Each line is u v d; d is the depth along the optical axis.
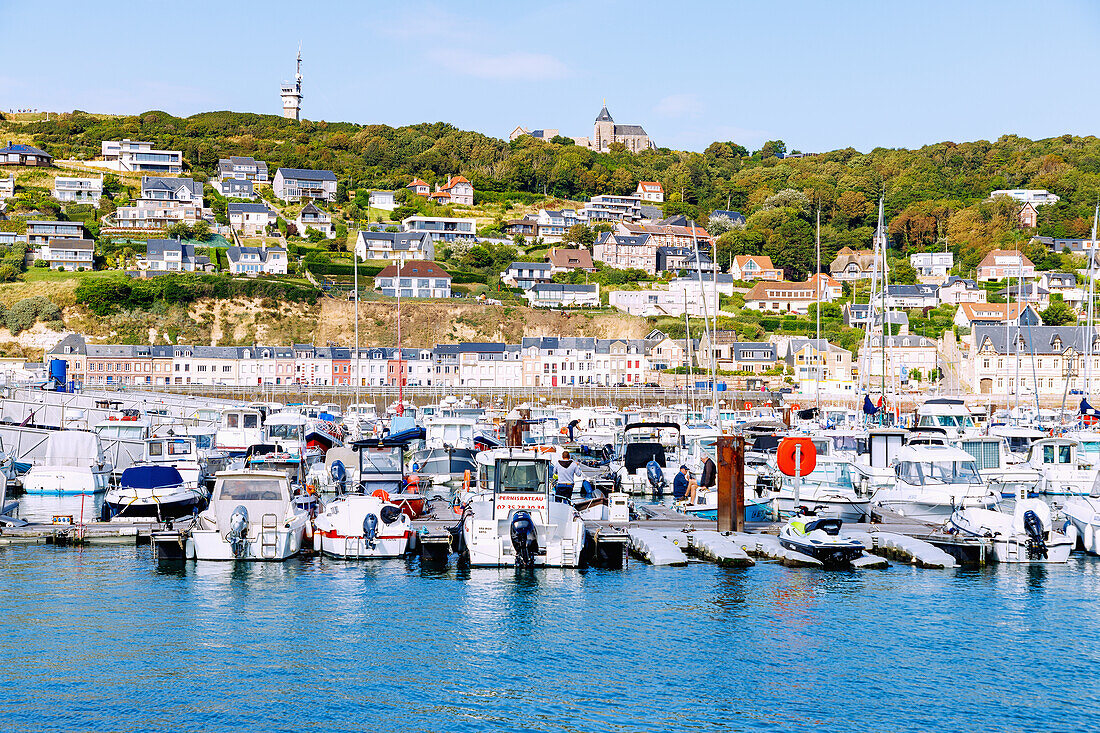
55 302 187.38
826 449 71.06
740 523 50.50
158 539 45.03
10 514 54.81
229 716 28.56
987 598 40.16
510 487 44.88
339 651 33.69
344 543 45.44
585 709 29.45
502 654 33.59
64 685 30.45
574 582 42.44
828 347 172.88
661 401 153.88
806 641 34.91
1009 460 69.25
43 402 82.06
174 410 90.19
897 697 30.30
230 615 37.28
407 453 68.00
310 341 193.50
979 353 155.88
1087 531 48.19
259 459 62.06
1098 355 151.75
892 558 47.47
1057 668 32.50
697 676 31.80
